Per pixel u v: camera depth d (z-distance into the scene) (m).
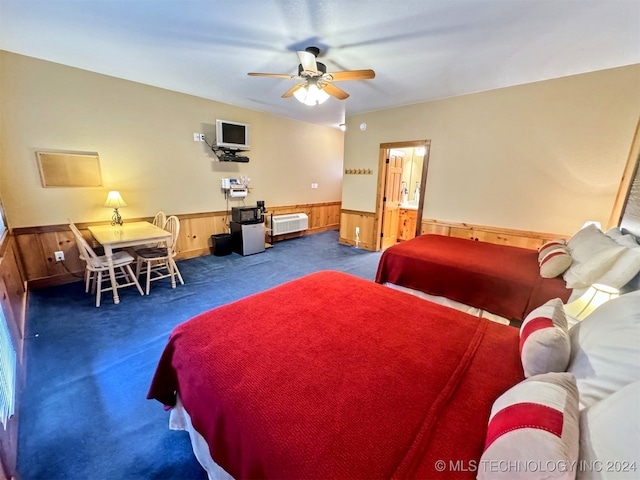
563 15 1.97
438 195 4.24
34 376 1.89
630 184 2.44
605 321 0.98
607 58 2.62
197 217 4.62
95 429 1.52
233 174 4.99
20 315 2.44
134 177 3.81
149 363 2.05
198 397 1.09
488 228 3.83
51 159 3.14
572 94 3.06
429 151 4.24
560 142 3.20
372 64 2.88
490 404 0.96
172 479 1.29
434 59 2.75
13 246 2.87
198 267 4.16
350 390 1.01
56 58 2.94
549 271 2.15
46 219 3.21
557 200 3.29
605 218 3.03
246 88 3.86
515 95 3.41
